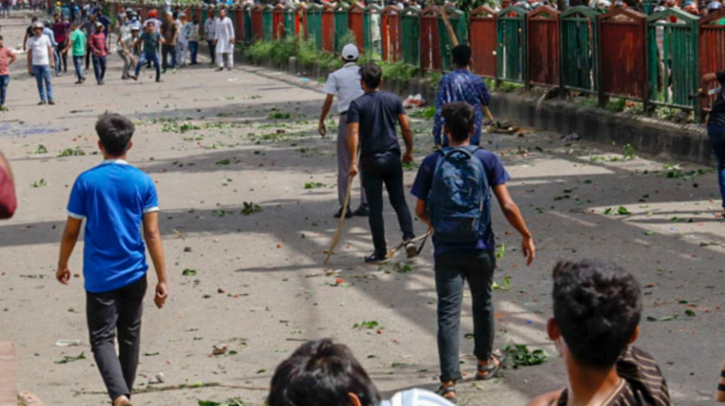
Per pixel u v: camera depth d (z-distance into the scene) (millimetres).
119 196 6504
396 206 10539
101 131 6547
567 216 12141
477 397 6766
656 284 9117
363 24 30641
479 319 6934
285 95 28938
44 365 7910
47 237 12508
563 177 14711
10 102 29656
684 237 10789
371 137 10352
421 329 8328
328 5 33719
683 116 15805
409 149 10438
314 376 2598
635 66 16953
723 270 9469
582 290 2859
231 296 9562
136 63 36219
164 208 13953
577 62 18812
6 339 8594
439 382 7062
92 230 6492
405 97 26375
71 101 29391
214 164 17406
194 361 7820
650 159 15836
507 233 11492
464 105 6781
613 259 10070
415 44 26453
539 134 19078
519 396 6750
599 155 16453
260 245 11570
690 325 7957
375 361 7582
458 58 10297
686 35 15523
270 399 2648
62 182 16375
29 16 91125
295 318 8805
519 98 20547
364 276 10062
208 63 41906
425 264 10445
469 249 6641
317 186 15055
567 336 2889
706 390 6613
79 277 10562
